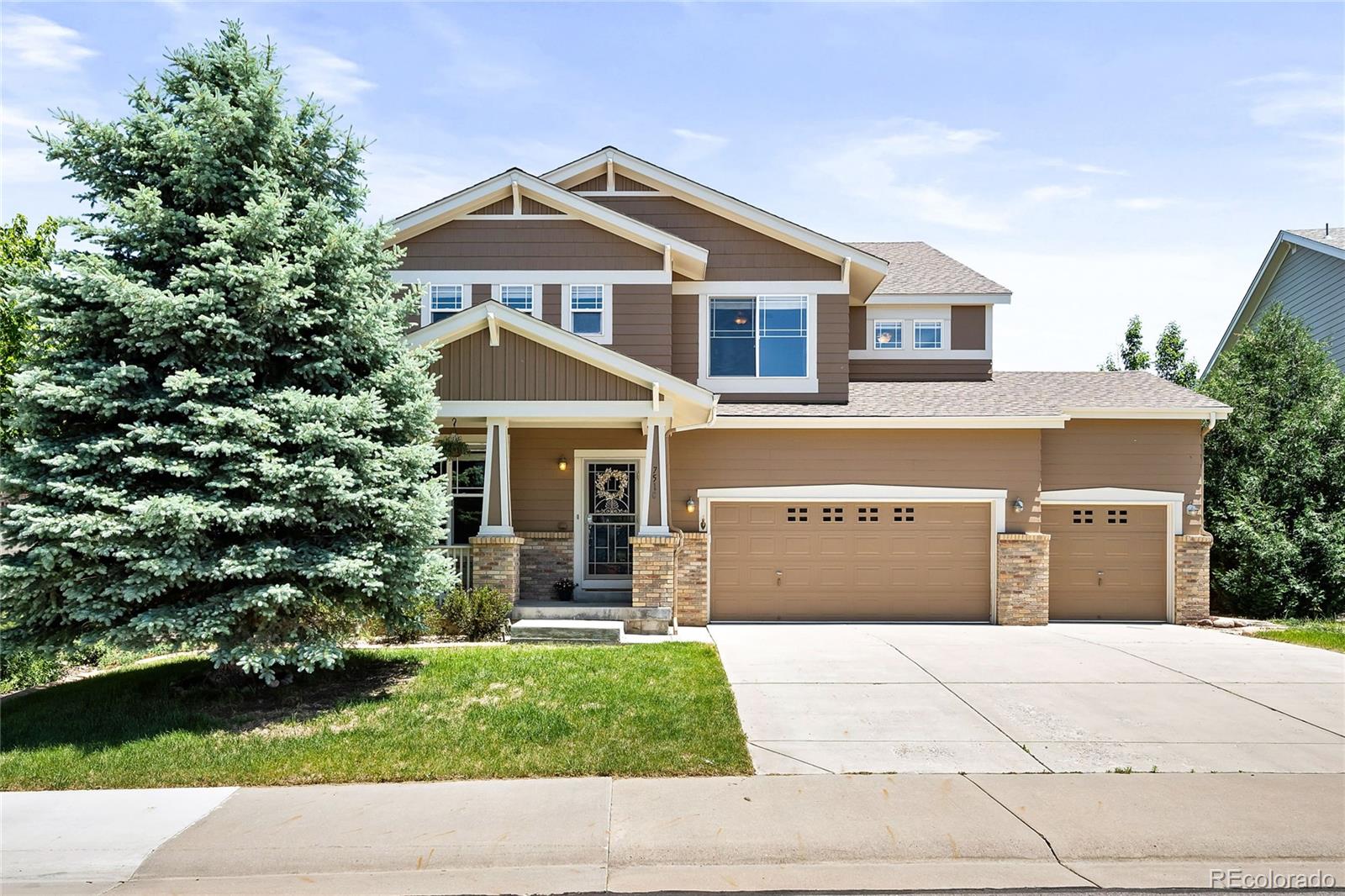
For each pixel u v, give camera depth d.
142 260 9.08
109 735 7.93
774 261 16.47
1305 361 18.17
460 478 15.20
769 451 15.26
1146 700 9.34
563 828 6.03
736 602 15.16
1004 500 15.12
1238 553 16.59
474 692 9.02
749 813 6.27
